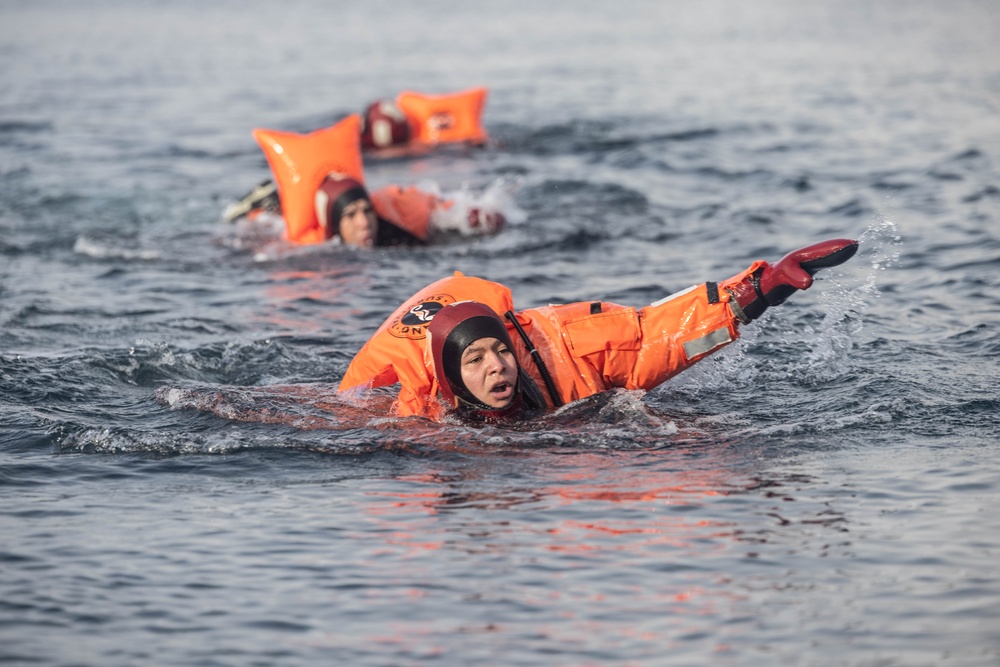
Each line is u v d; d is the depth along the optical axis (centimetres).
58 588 1720
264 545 1862
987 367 2702
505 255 4219
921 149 5822
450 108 6812
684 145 6278
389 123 6662
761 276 2373
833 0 18938
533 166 5972
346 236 4450
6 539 1897
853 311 3145
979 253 3825
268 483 2148
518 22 16188
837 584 1680
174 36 15188
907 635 1541
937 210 4506
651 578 1716
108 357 2933
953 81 8331
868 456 2177
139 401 2662
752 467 2145
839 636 1545
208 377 2878
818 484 2048
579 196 5112
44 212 5106
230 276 4041
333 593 1695
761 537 1839
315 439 2348
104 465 2261
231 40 14438
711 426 2381
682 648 1526
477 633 1574
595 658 1507
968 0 17362
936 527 1850
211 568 1783
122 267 4162
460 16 17712
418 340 2461
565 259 4131
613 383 2480
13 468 2234
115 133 7331
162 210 5191
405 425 2395
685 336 2417
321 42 13912
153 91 9462
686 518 1922
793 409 2475
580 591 1683
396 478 2153
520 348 2450
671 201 5022
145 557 1825
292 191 4534
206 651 1540
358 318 3450
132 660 1520
